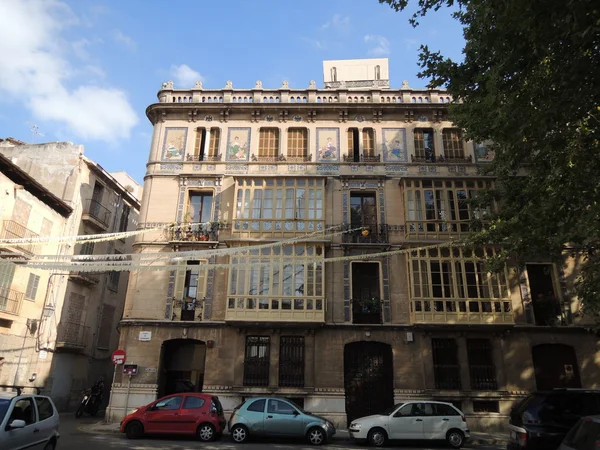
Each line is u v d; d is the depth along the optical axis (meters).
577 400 10.18
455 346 20.31
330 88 25.83
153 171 23.09
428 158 23.42
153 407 14.99
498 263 14.34
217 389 19.55
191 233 21.89
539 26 7.57
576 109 8.48
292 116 24.19
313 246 21.20
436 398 19.34
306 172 23.03
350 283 20.94
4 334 21.58
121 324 20.58
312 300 20.25
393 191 22.59
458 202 21.78
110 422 19.14
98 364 28.58
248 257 20.56
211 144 23.88
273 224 21.64
